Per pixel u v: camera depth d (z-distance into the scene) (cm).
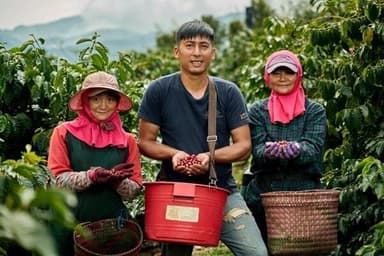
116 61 605
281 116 467
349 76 567
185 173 439
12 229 210
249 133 462
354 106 562
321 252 447
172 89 458
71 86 564
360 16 589
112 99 434
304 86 607
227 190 432
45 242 207
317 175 473
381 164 462
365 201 520
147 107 461
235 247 446
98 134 434
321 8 680
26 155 378
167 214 425
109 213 434
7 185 257
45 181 406
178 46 456
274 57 468
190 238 423
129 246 431
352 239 527
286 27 753
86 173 420
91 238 423
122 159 439
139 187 442
